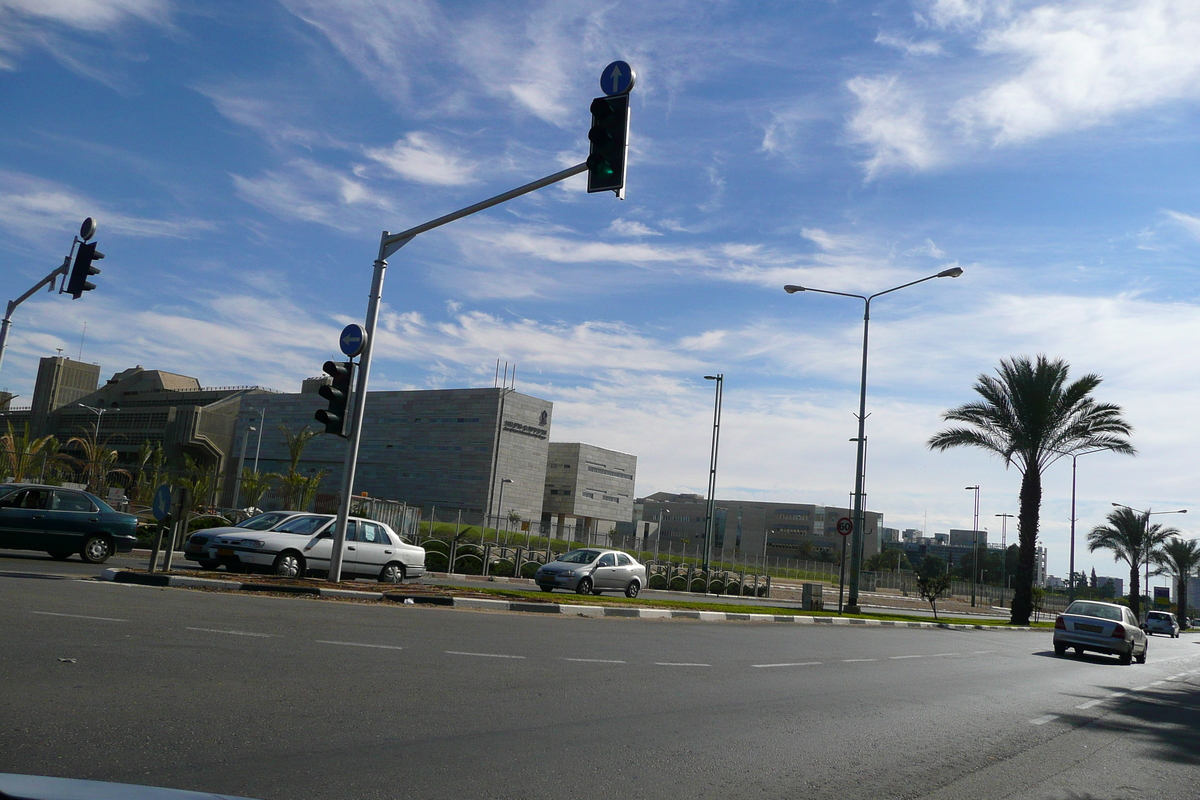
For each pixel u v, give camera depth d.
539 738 6.38
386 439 116.06
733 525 152.75
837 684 10.86
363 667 8.55
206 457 114.00
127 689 6.57
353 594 15.90
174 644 8.67
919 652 17.12
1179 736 9.48
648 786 5.40
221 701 6.52
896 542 187.50
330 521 18.92
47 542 17.75
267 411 122.06
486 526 47.41
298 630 10.58
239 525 19.14
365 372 17.19
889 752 7.05
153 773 4.68
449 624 13.09
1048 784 6.48
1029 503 36.50
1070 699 11.84
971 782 6.29
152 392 132.12
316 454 118.75
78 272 19.64
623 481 137.62
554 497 129.25
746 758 6.36
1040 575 164.62
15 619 9.16
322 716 6.39
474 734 6.31
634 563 28.88
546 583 26.78
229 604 12.51
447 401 113.00
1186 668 21.75
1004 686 12.60
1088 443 35.88
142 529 25.28
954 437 36.66
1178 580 77.31
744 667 11.70
